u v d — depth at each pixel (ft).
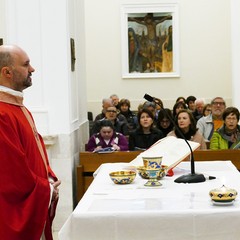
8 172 9.97
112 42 41.73
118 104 35.76
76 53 20.77
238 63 29.09
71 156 18.37
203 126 24.23
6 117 10.24
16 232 9.96
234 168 13.33
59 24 17.97
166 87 41.75
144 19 41.60
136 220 9.04
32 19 18.02
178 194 10.36
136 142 20.08
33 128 11.24
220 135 19.27
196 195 10.21
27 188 10.11
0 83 10.84
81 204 9.79
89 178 18.48
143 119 19.83
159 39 41.68
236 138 19.19
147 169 11.51
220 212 8.97
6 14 18.07
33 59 18.07
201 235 9.00
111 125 20.27
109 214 9.07
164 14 41.52
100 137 20.39
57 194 11.09
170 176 12.32
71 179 18.19
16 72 10.72
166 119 22.21
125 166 13.76
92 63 41.88
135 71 41.83
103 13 41.63
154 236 9.05
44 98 18.11
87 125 24.27
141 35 41.70
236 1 28.66
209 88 41.68
